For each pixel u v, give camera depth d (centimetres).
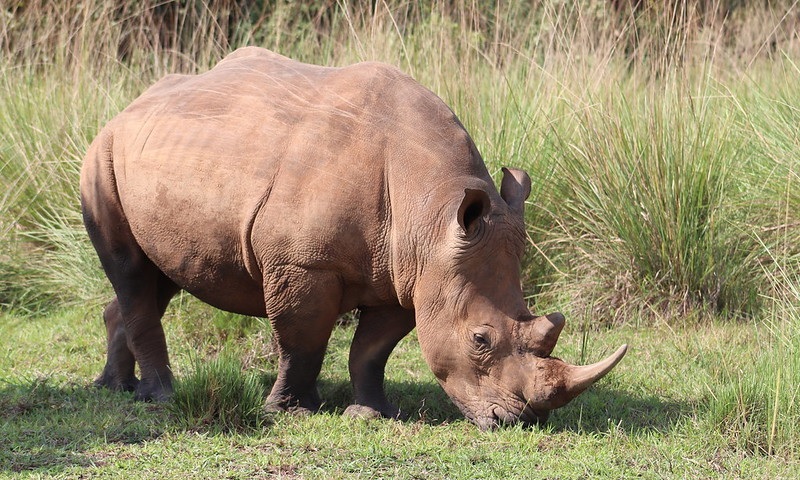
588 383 1460
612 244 2397
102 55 3128
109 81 3014
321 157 1572
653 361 2025
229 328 2180
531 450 1500
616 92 2606
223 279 1677
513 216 1555
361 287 1619
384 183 1567
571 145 2511
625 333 2256
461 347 1525
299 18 3341
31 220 2664
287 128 1602
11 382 1888
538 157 2555
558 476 1414
